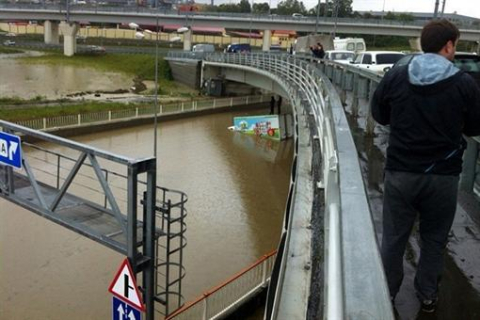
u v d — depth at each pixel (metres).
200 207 18.66
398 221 3.19
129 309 6.66
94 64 62.53
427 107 2.84
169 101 42.41
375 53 19.70
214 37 107.25
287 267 3.85
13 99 38.81
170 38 98.50
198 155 26.89
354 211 2.32
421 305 3.53
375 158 7.57
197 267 13.66
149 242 7.43
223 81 49.56
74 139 29.11
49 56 65.81
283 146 30.19
